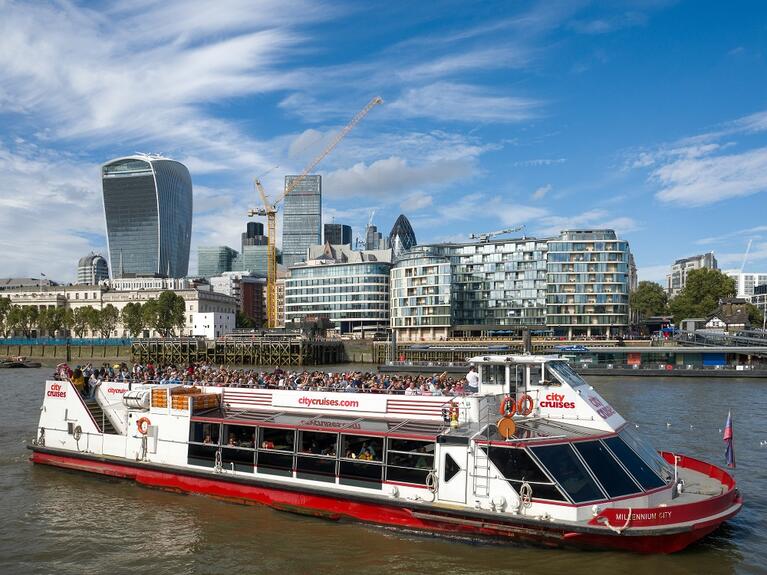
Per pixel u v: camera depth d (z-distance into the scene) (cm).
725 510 1780
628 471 1769
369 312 17012
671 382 7569
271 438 2244
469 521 1812
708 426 4056
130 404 2498
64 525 2064
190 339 13062
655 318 16725
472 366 2344
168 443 2417
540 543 1744
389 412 2181
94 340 15075
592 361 9256
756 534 1930
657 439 3584
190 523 2058
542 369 2020
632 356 9581
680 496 1819
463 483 1845
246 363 12662
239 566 1744
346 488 2041
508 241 15075
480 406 1978
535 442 1769
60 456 2700
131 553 1842
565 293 13575
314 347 12625
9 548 1892
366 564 1731
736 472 2748
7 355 14912
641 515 1669
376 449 2038
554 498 1716
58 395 2772
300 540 1902
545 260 14762
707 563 1697
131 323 15400
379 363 12900
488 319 15112
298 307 18088
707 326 12900
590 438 1803
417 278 14638
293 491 2116
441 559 1745
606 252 13562
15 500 2309
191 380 2867
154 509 2194
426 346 12150
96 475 2581
